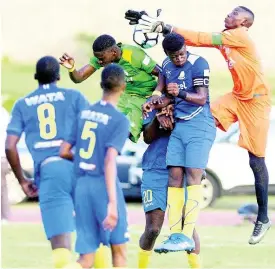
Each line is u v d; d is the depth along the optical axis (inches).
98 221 987.3
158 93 1082.1
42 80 1042.7
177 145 1075.9
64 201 1007.6
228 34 1127.0
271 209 1875.0
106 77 994.7
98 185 980.6
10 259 1316.4
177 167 1077.1
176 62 1063.6
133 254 1364.4
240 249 1424.7
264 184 1163.3
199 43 1127.0
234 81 1146.0
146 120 1105.4
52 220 1006.4
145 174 1107.3
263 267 1275.8
